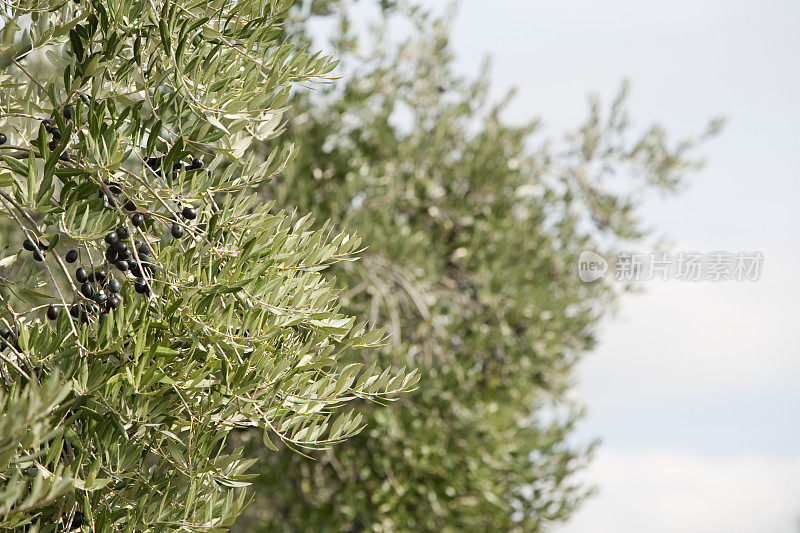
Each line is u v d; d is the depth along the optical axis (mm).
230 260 2947
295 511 9531
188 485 3172
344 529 9375
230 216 3158
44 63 3723
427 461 8836
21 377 2957
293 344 3234
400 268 9133
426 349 9234
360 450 8953
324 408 3535
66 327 2859
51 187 2727
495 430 9430
